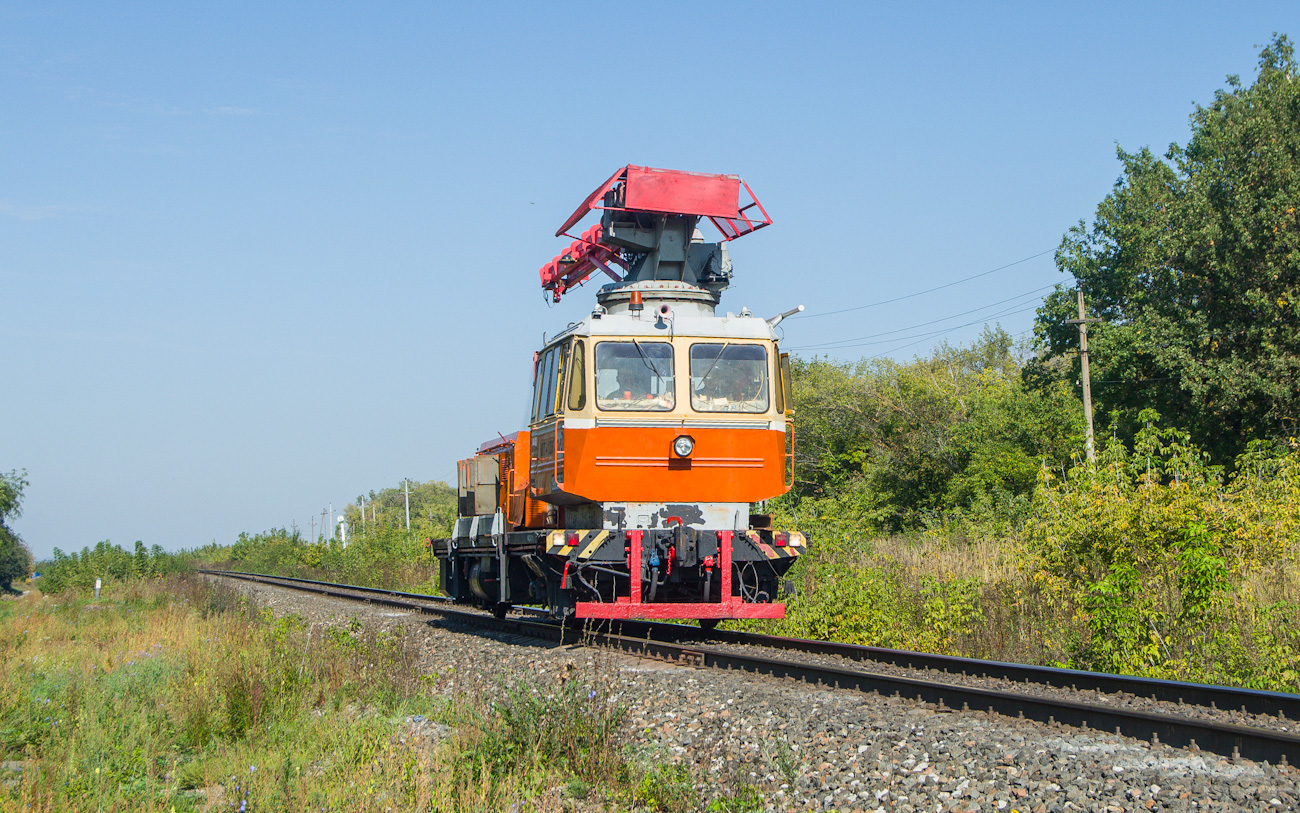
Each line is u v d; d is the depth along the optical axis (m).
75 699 10.05
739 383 13.70
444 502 135.12
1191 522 12.45
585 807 6.62
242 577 46.56
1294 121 30.75
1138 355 32.00
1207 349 31.11
